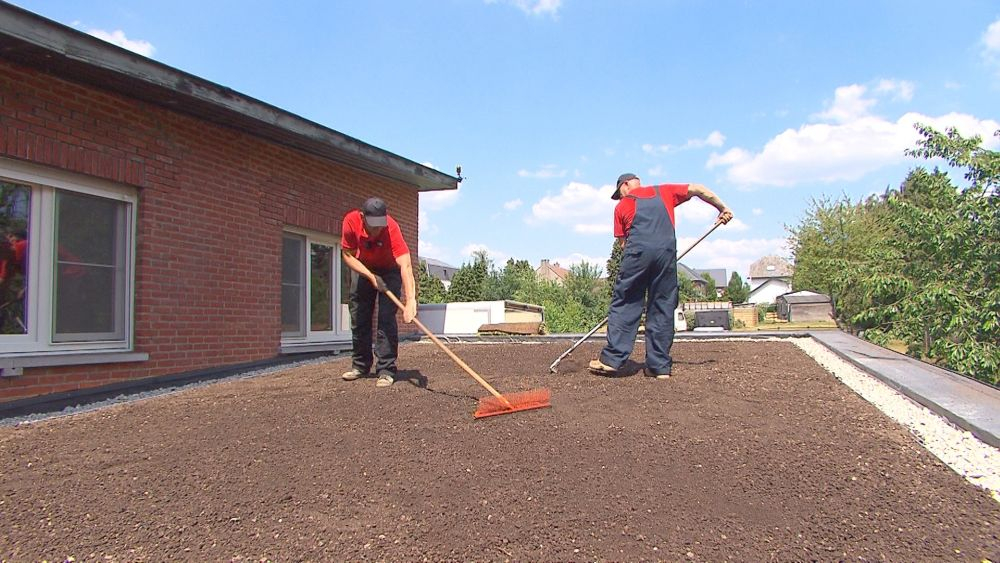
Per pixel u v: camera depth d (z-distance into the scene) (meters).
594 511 2.41
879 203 22.64
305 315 8.34
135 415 4.02
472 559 2.09
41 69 5.04
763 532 2.23
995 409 3.52
